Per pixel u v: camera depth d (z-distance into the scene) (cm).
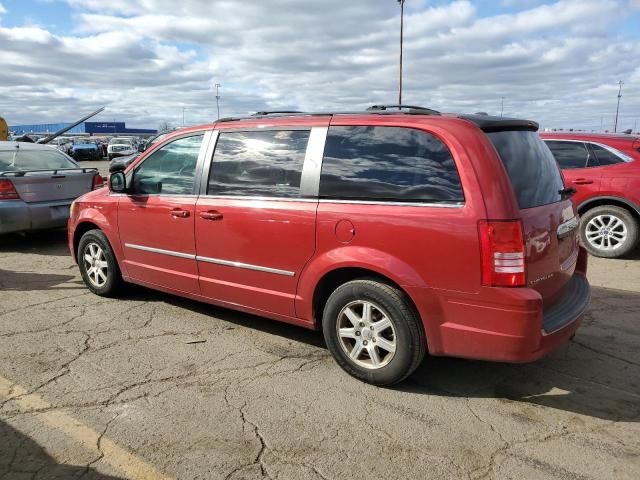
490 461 288
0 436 307
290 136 407
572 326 349
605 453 295
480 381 381
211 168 450
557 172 404
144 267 511
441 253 329
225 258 438
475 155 328
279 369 398
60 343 445
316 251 381
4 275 666
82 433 311
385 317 355
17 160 858
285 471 279
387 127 366
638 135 781
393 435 312
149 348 436
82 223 574
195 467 281
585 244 774
